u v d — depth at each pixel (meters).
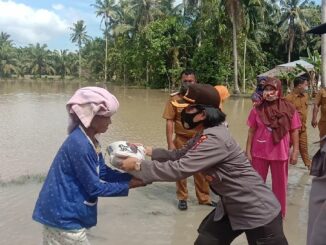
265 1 37.41
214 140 2.96
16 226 4.87
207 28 37.00
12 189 6.28
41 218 2.68
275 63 50.16
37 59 96.69
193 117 3.08
